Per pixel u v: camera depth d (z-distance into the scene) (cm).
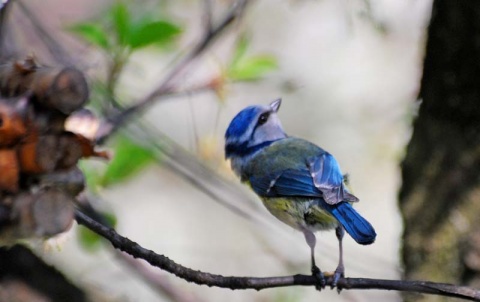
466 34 914
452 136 955
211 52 1157
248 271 1480
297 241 1447
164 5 1249
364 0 1138
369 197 1549
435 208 958
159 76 1309
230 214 1594
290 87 1340
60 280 924
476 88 930
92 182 973
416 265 962
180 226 1591
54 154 496
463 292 628
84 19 1167
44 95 486
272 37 1530
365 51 1562
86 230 1008
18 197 498
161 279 1088
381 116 1566
